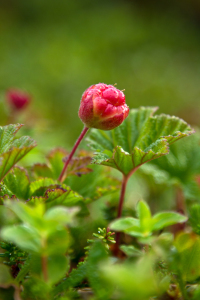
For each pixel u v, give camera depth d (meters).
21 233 0.19
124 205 0.28
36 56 1.13
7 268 0.21
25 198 0.25
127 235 0.26
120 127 0.28
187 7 1.62
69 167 0.26
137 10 1.64
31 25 1.45
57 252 0.20
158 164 0.32
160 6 1.65
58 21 1.51
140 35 1.36
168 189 0.32
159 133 0.27
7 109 0.46
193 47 1.37
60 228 0.20
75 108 0.84
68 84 0.96
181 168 0.33
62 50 1.18
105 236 0.23
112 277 0.19
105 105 0.24
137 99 0.93
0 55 1.11
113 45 1.28
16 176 0.25
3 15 1.42
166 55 1.25
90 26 1.41
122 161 0.25
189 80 1.08
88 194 0.27
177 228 0.26
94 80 1.01
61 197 0.24
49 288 0.20
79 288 0.22
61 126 0.70
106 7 1.62
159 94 0.95
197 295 0.21
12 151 0.23
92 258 0.20
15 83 0.95
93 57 1.18
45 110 0.75
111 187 0.26
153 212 0.31
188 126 0.27
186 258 0.22
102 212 0.28
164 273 0.22
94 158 0.25
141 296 0.19
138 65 1.15
